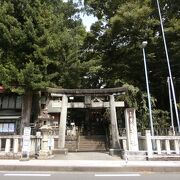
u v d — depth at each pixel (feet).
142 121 89.92
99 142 88.07
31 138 52.95
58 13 103.04
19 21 78.23
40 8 78.64
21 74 69.62
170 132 84.84
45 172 36.35
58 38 77.25
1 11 74.59
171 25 97.55
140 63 100.99
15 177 31.71
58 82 85.20
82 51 113.39
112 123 67.15
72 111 129.80
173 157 47.80
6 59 75.00
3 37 73.20
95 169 37.40
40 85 70.85
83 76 106.52
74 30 104.58
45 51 73.87
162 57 102.06
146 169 37.52
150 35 100.42
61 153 62.34
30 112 81.05
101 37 111.14
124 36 106.93
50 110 70.18
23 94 77.92
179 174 35.06
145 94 92.38
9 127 92.22
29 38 73.82
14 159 48.49
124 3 105.60
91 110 127.03
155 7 103.96
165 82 101.86
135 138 51.42
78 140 89.56
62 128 66.80
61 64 83.30
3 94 94.68
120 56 110.01
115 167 37.55
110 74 106.42
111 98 69.10
